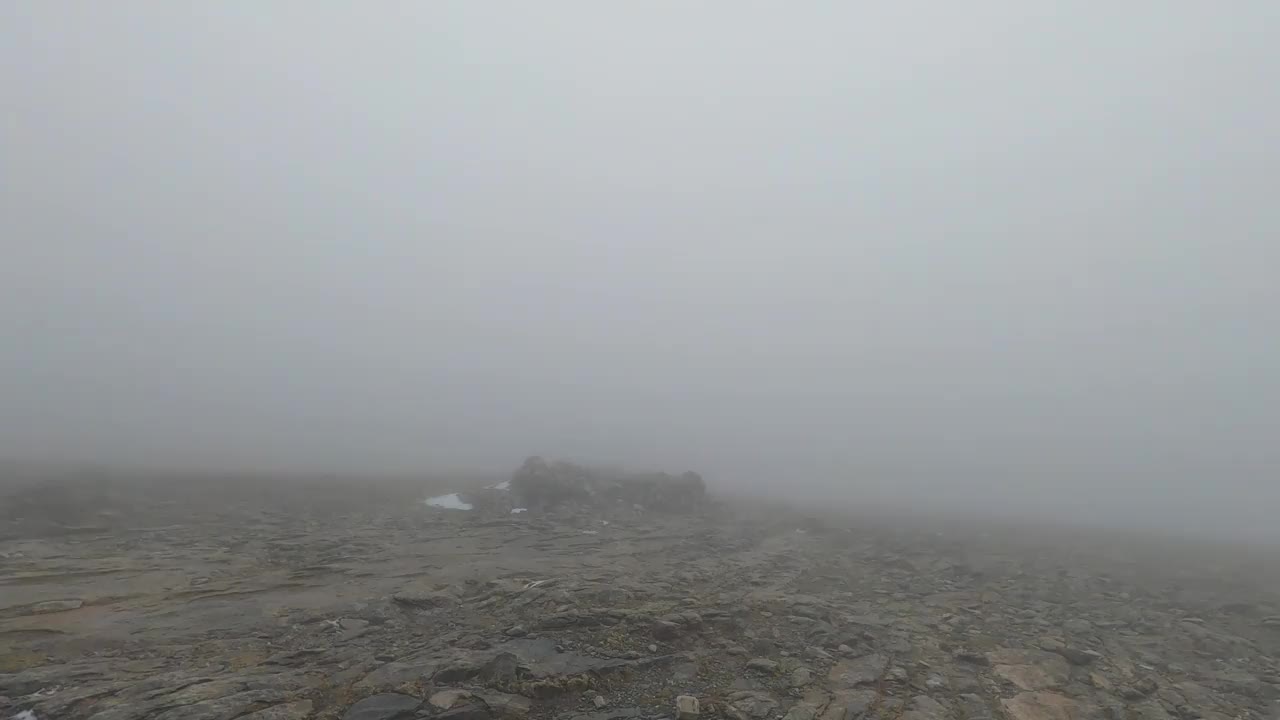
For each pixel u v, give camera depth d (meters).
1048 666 15.09
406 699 10.73
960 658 15.26
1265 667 16.23
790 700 11.94
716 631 15.27
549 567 22.59
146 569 19.61
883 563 29.12
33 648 12.80
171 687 10.92
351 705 10.50
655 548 28.84
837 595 21.64
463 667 11.91
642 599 17.36
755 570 24.97
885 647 15.64
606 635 14.27
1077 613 21.11
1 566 19.09
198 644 13.56
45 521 27.72
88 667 11.88
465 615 16.00
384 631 14.72
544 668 12.32
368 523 32.41
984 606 21.31
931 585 24.59
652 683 12.30
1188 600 24.36
